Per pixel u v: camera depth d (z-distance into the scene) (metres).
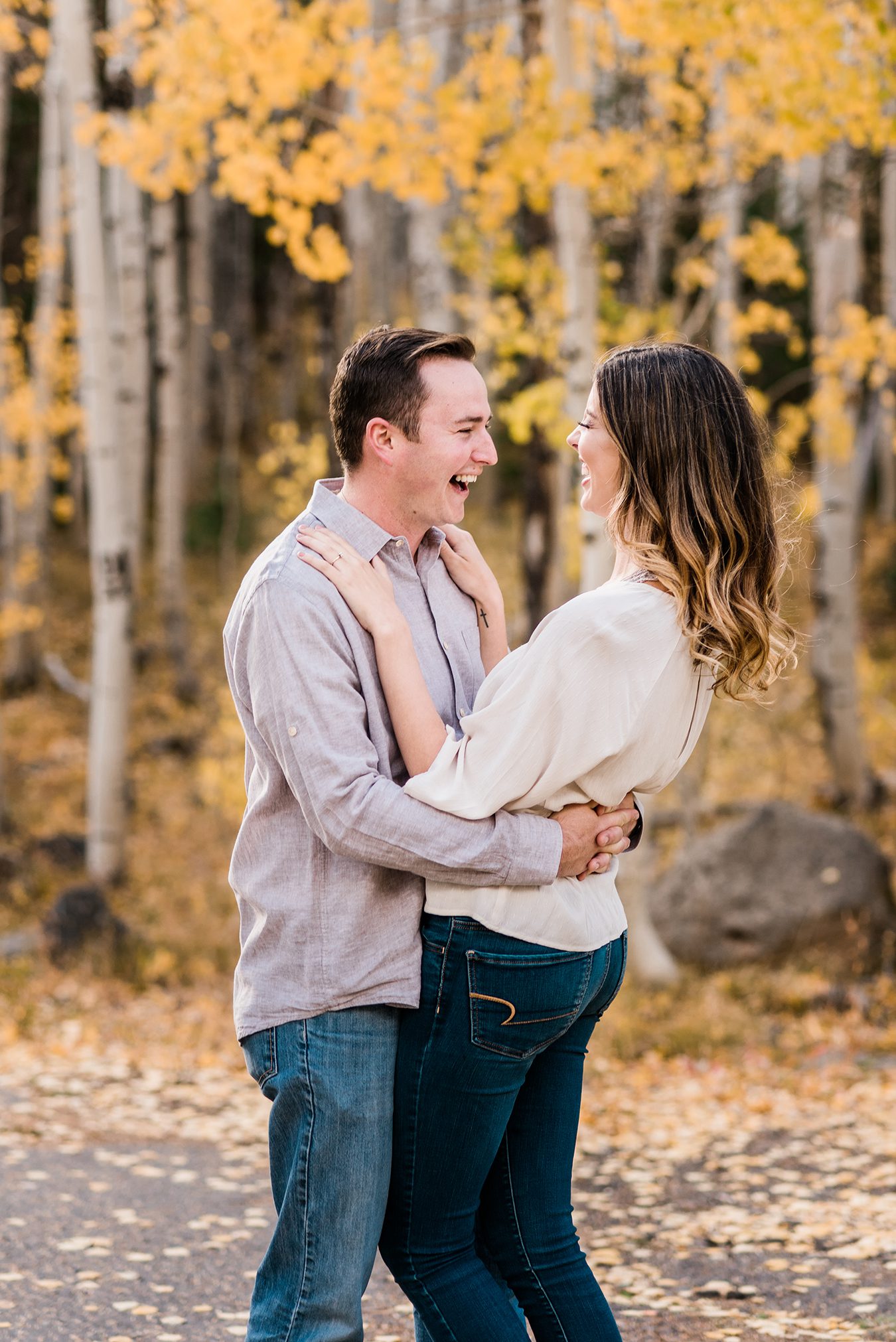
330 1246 1.72
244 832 1.83
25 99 15.69
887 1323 2.71
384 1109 1.76
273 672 1.72
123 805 8.86
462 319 13.52
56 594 16.95
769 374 17.36
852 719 10.27
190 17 6.20
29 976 7.15
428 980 1.76
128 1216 3.47
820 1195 3.79
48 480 13.62
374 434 1.81
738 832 7.91
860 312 7.61
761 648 1.80
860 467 12.03
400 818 1.67
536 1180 1.88
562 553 8.31
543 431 7.88
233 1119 4.70
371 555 1.84
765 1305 2.86
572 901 1.77
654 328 7.93
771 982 7.11
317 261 6.22
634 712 1.73
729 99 6.97
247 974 1.82
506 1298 1.79
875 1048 5.93
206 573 17.72
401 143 6.27
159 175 6.71
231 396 17.34
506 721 1.70
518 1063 1.76
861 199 8.68
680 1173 4.07
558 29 6.09
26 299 16.94
